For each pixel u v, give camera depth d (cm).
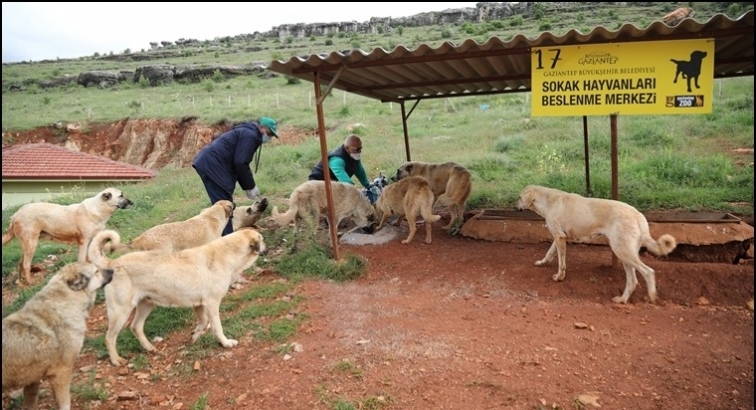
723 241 664
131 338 530
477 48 602
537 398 397
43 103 4353
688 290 581
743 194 888
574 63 584
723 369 434
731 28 527
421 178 802
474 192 1057
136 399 430
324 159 700
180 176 1589
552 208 620
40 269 746
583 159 1270
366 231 862
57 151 1858
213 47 8294
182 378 459
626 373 432
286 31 8619
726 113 1559
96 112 3606
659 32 544
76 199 1224
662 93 561
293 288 641
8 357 354
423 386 416
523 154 1366
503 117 1991
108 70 6144
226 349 502
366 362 456
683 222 707
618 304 569
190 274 486
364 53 623
